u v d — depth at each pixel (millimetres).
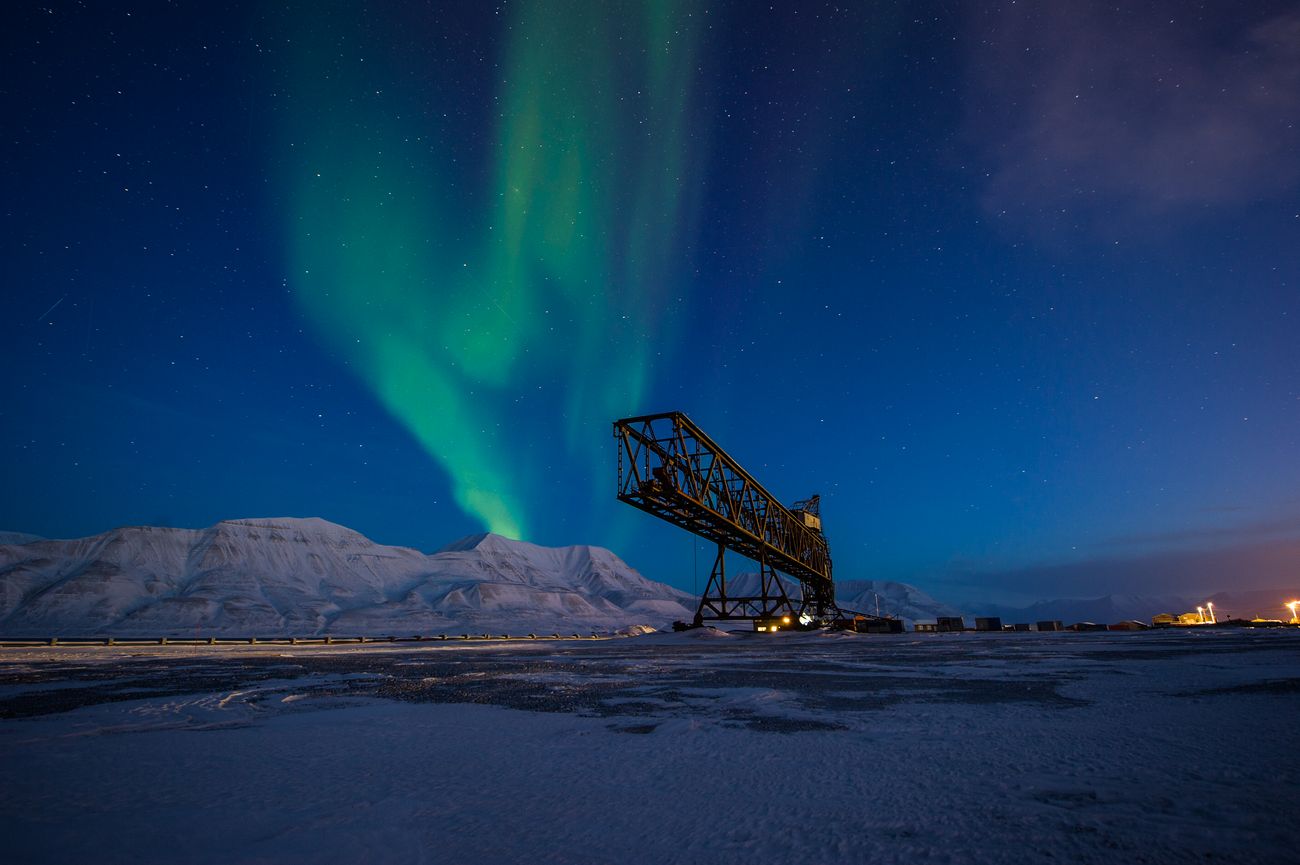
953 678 16078
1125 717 9156
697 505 42688
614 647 42281
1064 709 10164
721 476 47688
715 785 5875
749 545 52594
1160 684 13391
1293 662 18109
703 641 48781
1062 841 4238
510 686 15297
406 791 5762
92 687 15227
